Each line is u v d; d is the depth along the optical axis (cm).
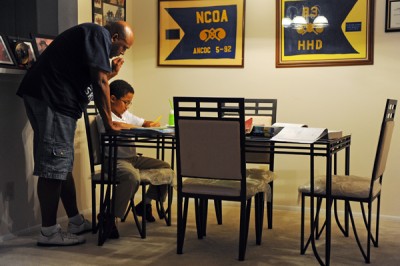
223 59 441
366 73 399
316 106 416
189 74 453
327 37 408
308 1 411
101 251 301
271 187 358
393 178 393
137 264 278
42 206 307
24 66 310
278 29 422
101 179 315
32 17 371
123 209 318
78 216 339
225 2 436
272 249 308
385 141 284
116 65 336
